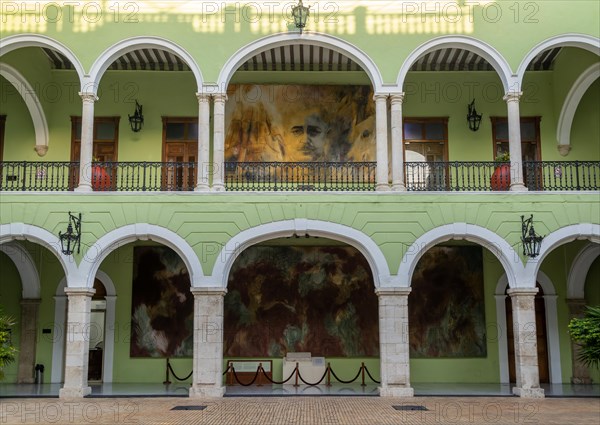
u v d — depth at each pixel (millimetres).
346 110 19547
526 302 15812
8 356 14641
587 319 14422
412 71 19703
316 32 16797
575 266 18812
